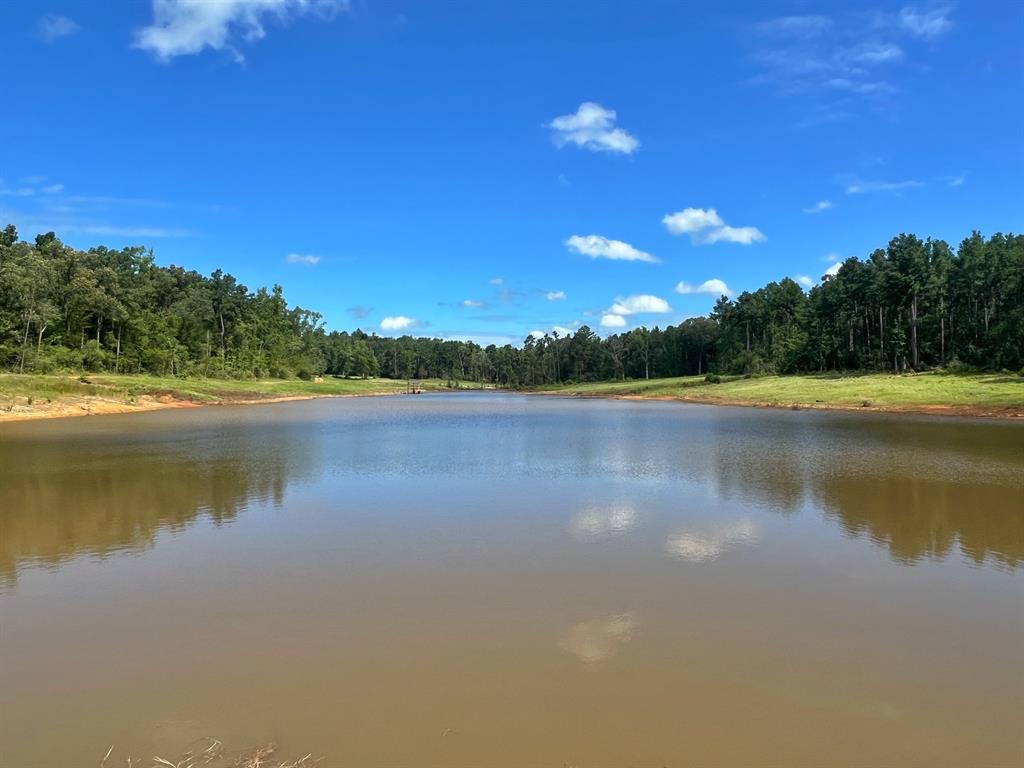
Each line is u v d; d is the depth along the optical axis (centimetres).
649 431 3594
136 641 794
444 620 852
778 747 570
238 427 3981
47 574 1055
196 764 547
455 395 12694
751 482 1852
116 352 8538
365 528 1339
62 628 835
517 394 13288
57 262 8419
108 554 1165
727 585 983
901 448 2633
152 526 1368
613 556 1132
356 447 2825
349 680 691
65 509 1535
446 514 1463
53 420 4478
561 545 1204
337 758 556
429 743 576
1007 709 632
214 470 2131
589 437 3253
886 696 656
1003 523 1355
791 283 12662
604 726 602
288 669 718
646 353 15262
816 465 2177
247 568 1077
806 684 680
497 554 1148
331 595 948
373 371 17900
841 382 7400
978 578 1012
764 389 7662
